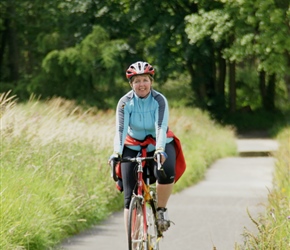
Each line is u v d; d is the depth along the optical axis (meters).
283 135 58.06
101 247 15.86
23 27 82.94
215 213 21.64
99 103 71.81
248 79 92.81
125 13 77.94
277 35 61.91
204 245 16.25
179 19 76.06
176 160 13.48
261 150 49.38
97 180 21.81
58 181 19.47
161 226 13.06
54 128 23.94
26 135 21.33
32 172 18.83
